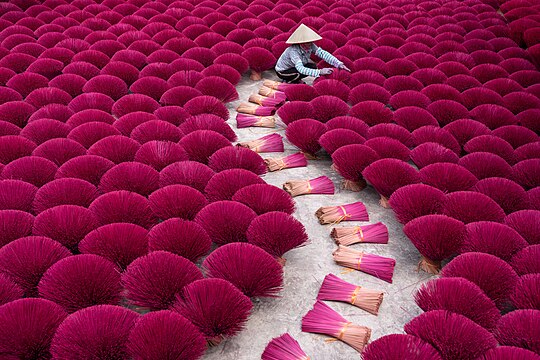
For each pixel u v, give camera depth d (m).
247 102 4.81
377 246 2.95
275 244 2.64
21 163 3.17
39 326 2.08
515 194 3.10
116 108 4.09
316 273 2.72
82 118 3.84
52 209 2.71
